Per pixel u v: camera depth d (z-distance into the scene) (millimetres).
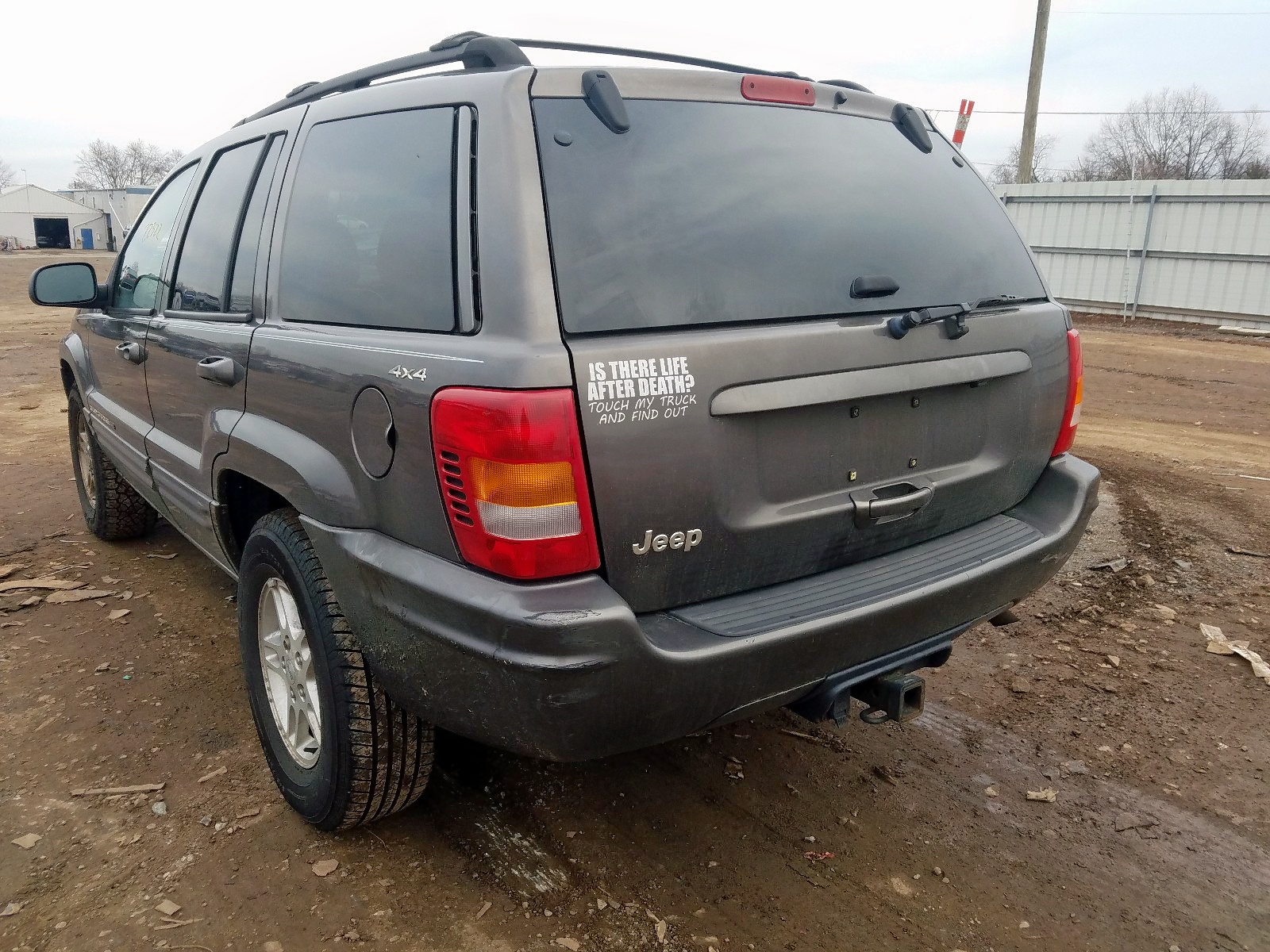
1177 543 5023
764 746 3184
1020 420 2693
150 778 2932
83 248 76438
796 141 2416
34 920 2332
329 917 2352
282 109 3195
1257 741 3197
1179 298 16734
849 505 2301
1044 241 18734
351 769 2420
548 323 1887
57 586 4434
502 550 1863
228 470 2965
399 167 2297
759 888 2480
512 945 2266
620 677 1882
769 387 2098
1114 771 3047
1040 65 19578
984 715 3398
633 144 2127
